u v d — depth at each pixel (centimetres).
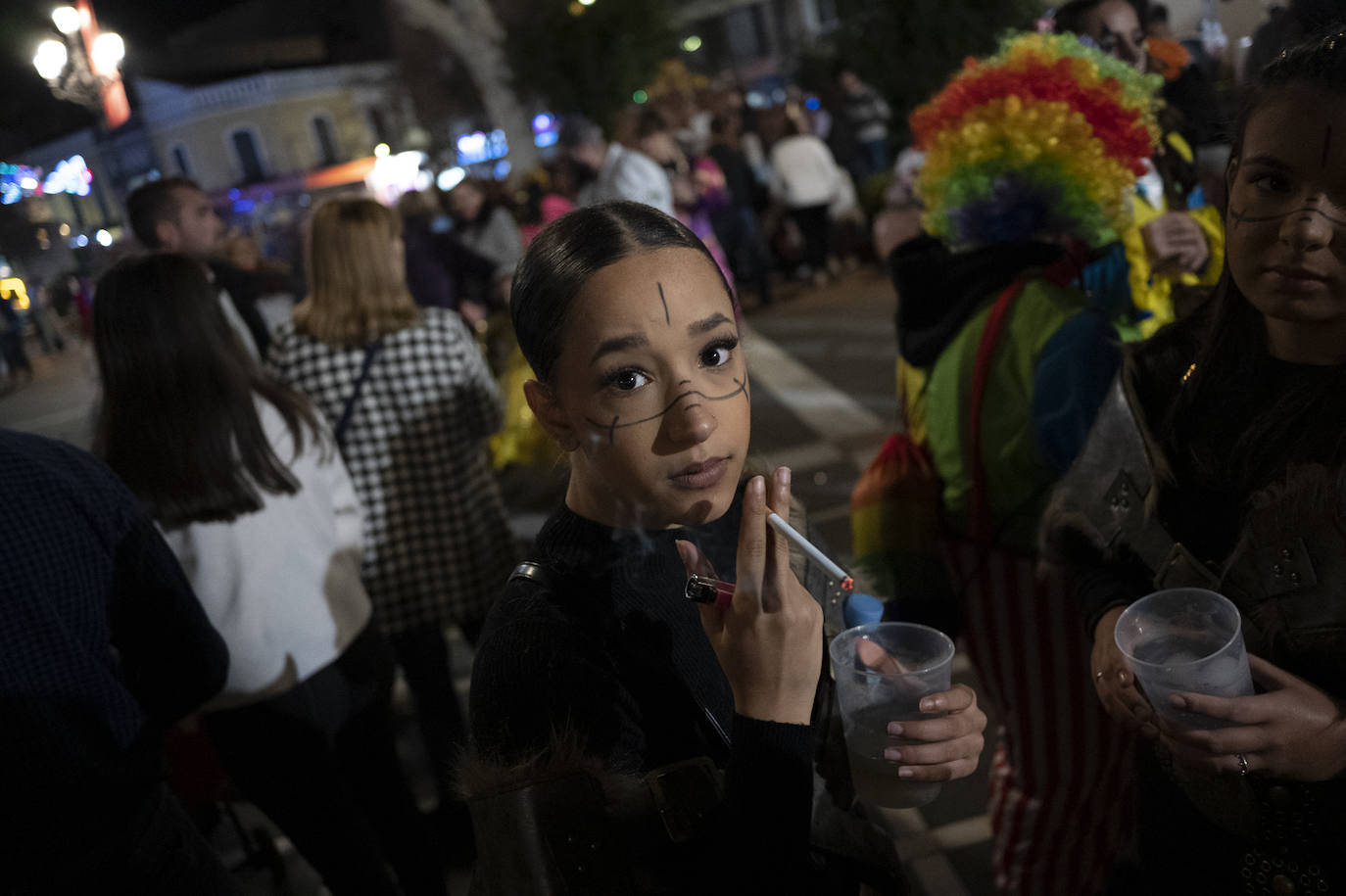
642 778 91
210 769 236
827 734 109
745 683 88
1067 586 153
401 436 247
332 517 212
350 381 244
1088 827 175
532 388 98
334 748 211
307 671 202
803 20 2559
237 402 190
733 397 93
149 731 144
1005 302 166
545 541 101
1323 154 95
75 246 518
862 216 918
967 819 240
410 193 586
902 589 173
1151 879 128
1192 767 106
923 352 176
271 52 1994
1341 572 100
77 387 509
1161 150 221
